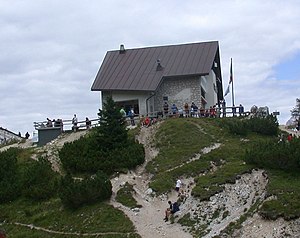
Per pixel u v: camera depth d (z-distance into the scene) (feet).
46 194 149.07
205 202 131.34
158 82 201.77
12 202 151.33
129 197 142.10
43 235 131.95
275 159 137.08
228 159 155.02
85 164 158.61
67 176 147.84
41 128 196.54
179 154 163.53
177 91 207.10
